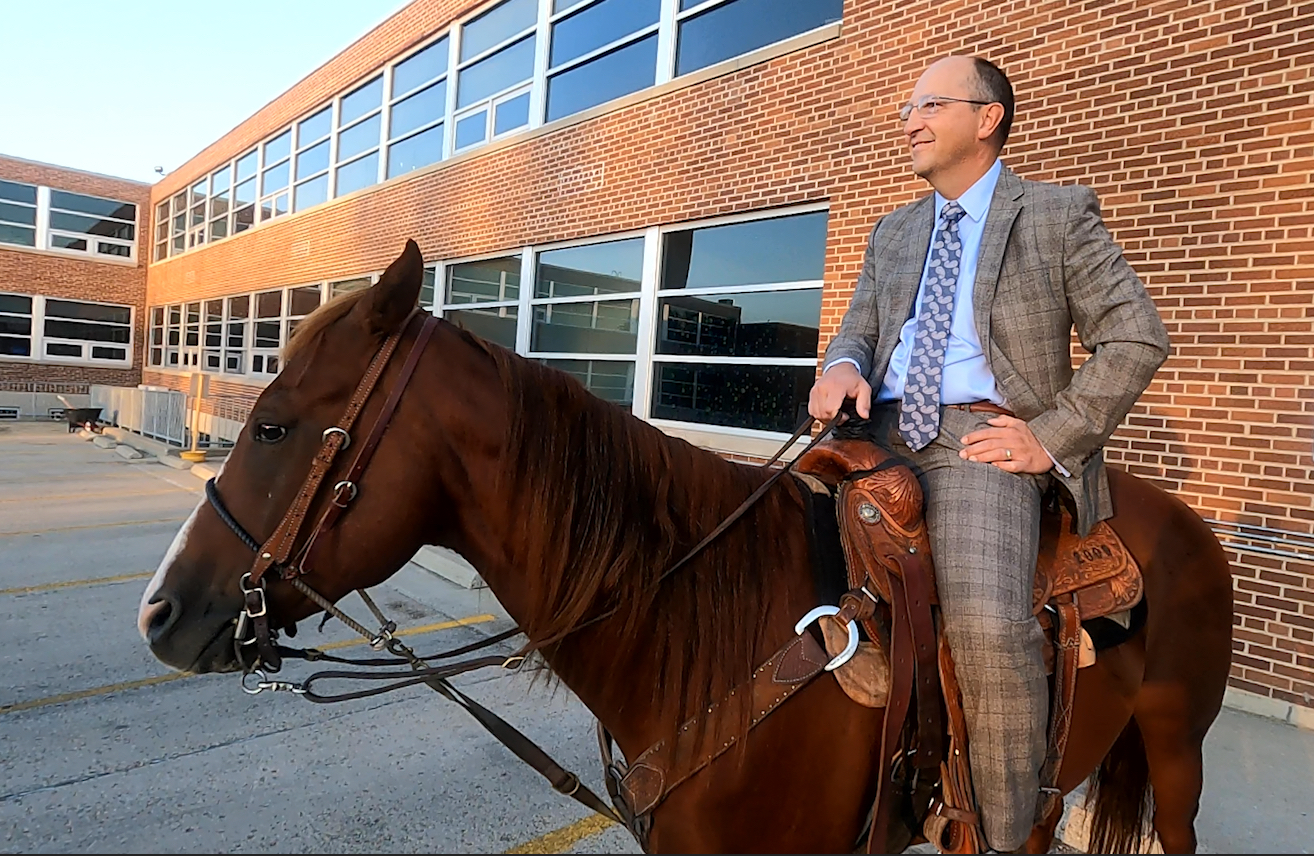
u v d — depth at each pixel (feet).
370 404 4.98
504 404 5.18
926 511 5.29
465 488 5.17
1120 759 7.69
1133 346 4.89
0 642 14.87
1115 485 7.13
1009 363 5.36
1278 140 13.29
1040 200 5.45
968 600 4.83
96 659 14.24
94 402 63.10
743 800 4.90
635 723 5.25
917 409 5.48
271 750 11.12
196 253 63.46
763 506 5.69
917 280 5.93
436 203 34.76
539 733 12.04
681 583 5.26
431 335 5.26
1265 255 13.42
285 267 48.39
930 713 4.97
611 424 5.52
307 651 5.23
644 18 25.71
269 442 4.93
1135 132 14.97
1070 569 5.81
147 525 25.98
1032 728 4.88
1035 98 16.40
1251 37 13.56
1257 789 10.37
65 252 74.64
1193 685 6.92
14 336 72.64
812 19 21.07
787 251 21.47
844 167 19.74
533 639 5.17
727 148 22.53
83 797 9.57
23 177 72.59
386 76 39.42
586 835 9.28
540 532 5.08
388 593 19.57
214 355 60.39
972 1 17.38
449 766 10.86
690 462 5.70
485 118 32.89
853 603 5.03
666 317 24.58
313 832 9.07
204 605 4.83
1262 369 13.43
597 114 26.58
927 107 5.65
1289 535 13.08
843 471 5.55
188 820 9.17
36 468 38.91
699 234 23.82
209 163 61.87
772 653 5.08
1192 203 14.25
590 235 26.94
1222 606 7.13
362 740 11.57
